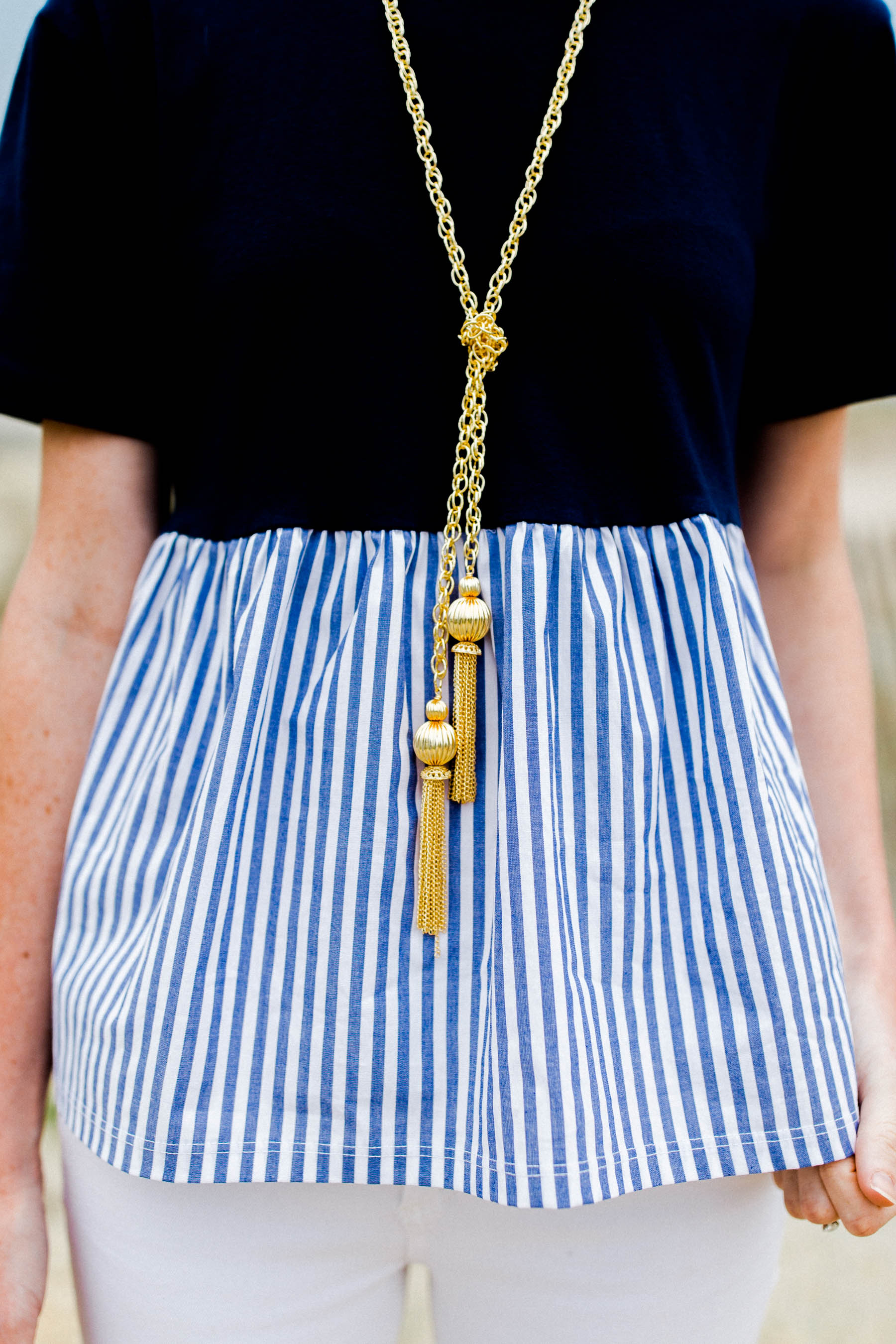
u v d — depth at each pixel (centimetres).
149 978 79
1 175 95
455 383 84
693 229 84
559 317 83
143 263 94
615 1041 78
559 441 84
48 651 93
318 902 79
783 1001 78
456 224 84
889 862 295
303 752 82
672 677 84
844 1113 79
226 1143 78
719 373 89
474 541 82
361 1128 78
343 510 85
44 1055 93
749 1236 85
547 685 80
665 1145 77
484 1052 77
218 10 87
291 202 83
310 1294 86
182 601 90
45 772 93
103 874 87
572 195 83
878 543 404
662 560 85
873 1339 179
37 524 97
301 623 84
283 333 84
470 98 84
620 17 86
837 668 102
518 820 77
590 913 79
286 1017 79
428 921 78
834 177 97
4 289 91
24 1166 90
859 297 98
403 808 80
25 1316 85
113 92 90
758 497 106
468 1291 88
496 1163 74
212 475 90
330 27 85
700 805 82
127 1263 84
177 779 86
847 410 103
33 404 92
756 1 90
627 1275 83
